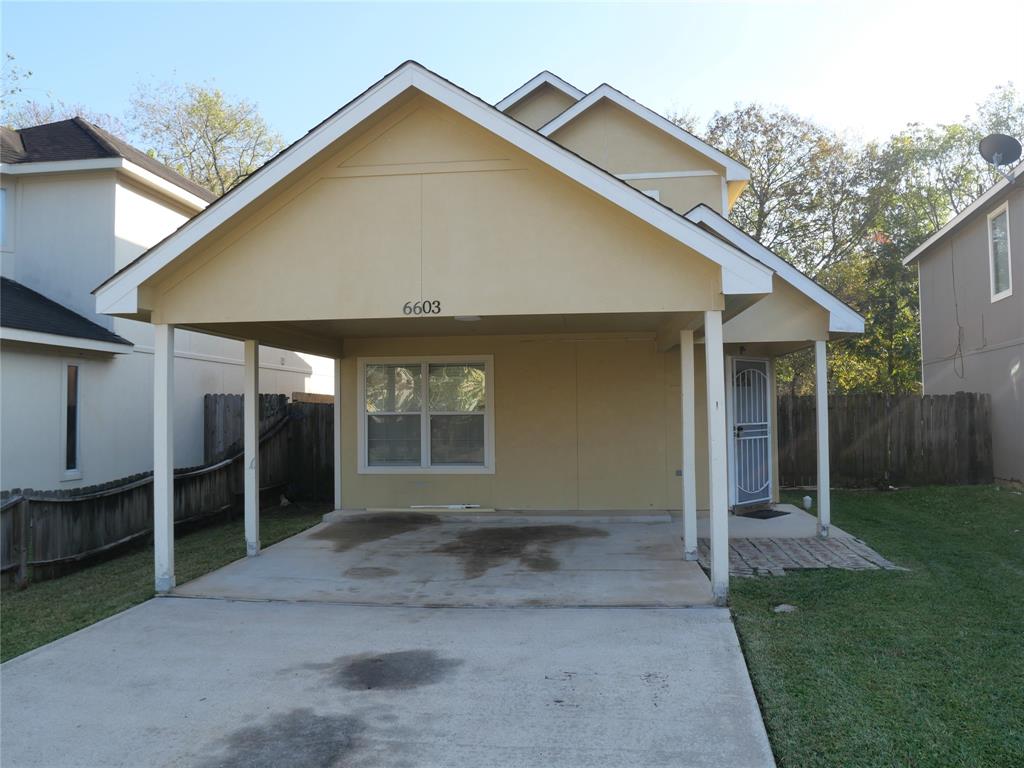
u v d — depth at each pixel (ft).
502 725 13.10
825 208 84.53
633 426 34.27
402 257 21.18
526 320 27.91
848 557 25.27
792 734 12.49
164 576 22.33
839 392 86.63
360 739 12.70
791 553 25.98
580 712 13.56
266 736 12.89
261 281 21.67
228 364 50.26
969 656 15.89
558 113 42.37
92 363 38.37
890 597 20.38
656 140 37.22
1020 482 42.88
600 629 18.25
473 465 35.14
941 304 55.42
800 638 17.17
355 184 21.43
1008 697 13.79
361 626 18.94
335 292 21.36
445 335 34.83
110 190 40.52
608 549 27.20
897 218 84.23
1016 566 23.99
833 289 80.18
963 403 46.16
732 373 34.78
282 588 22.63
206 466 35.27
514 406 34.83
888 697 13.85
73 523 26.50
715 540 20.18
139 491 30.42
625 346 34.35
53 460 35.60
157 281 21.99
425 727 13.09
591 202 20.53
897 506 38.04
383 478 35.55
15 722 13.64
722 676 15.07
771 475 37.35
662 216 19.44
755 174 84.53
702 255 19.60
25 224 41.16
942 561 24.76
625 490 34.27
